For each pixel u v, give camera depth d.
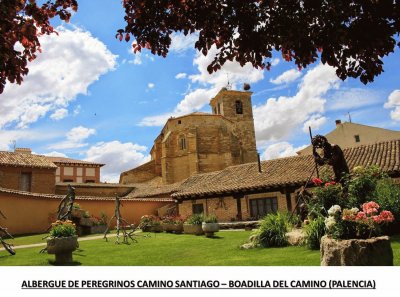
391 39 4.21
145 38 5.19
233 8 4.62
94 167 54.62
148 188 40.41
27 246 15.35
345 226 5.97
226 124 53.19
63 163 52.50
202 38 4.97
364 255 5.43
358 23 4.24
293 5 4.46
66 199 15.77
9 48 4.51
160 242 15.23
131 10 5.06
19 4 4.48
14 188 33.00
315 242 9.55
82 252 12.49
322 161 12.05
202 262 9.38
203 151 50.25
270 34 4.59
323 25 4.41
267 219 11.89
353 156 21.23
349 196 10.91
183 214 27.80
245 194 24.25
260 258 9.14
